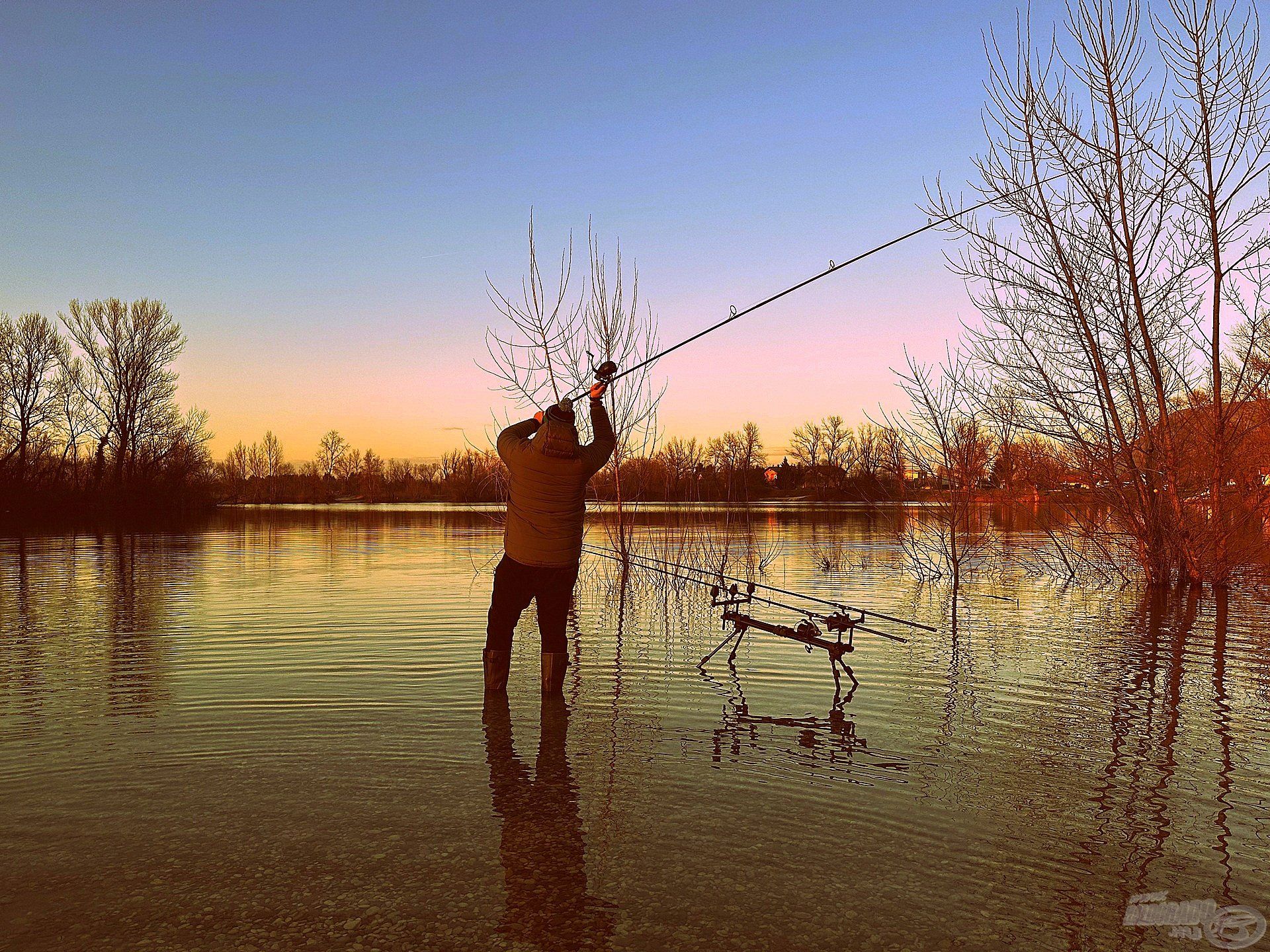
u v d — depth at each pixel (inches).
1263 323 514.3
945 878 137.7
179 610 408.2
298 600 442.9
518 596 250.5
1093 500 578.6
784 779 182.2
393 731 214.1
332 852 144.6
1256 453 534.9
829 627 281.7
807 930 121.6
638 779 181.3
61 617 385.7
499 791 173.8
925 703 247.8
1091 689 265.1
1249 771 189.9
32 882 133.5
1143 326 525.0
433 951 114.9
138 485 1793.8
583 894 131.0
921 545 776.3
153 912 124.6
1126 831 156.7
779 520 1364.4
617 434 576.4
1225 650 329.1
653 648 328.8
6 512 1558.8
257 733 211.9
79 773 182.2
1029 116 526.3
